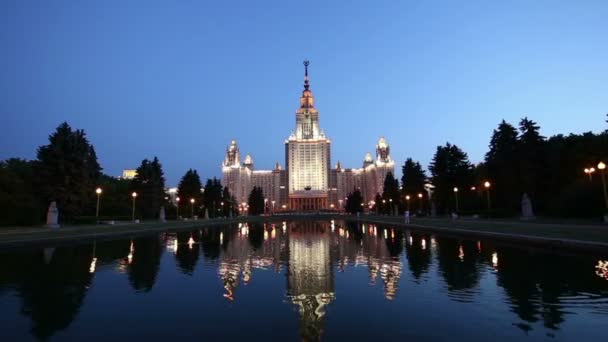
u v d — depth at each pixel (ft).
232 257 90.89
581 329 35.68
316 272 68.59
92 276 64.85
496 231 118.73
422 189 353.51
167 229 198.90
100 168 284.20
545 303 44.09
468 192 266.36
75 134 206.59
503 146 232.73
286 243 130.31
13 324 38.96
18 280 60.95
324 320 39.99
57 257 86.84
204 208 424.05
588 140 202.59
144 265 77.15
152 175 298.35
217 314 42.45
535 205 208.85
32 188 197.98
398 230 187.11
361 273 66.95
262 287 56.29
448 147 277.23
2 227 160.86
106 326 38.40
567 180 202.08
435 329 36.60
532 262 70.08
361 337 34.88
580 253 76.79
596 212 157.48
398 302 46.55
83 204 207.21
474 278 59.06
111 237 142.31
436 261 77.41
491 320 38.78
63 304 46.57
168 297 50.24
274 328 37.70
